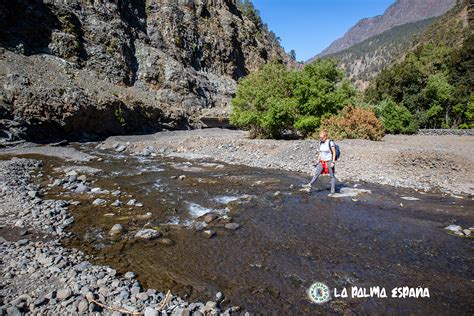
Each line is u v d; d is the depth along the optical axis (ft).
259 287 17.94
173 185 41.01
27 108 75.72
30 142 69.77
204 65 196.65
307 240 24.35
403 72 162.30
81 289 16.46
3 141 64.34
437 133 108.99
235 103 85.76
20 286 16.66
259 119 79.46
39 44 109.40
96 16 135.44
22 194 33.45
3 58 88.89
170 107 139.23
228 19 229.25
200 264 20.54
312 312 15.74
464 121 160.45
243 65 238.07
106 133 99.35
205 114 155.94
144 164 56.08
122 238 24.31
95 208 31.07
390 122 109.19
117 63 133.18
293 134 89.61
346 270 19.86
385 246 23.25
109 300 15.84
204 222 27.86
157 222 27.86
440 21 434.71
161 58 156.56
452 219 28.68
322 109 79.71
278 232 25.89
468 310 15.83
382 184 41.45
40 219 26.99
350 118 77.71
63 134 84.43
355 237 24.88
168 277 18.86
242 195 36.58
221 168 52.75
